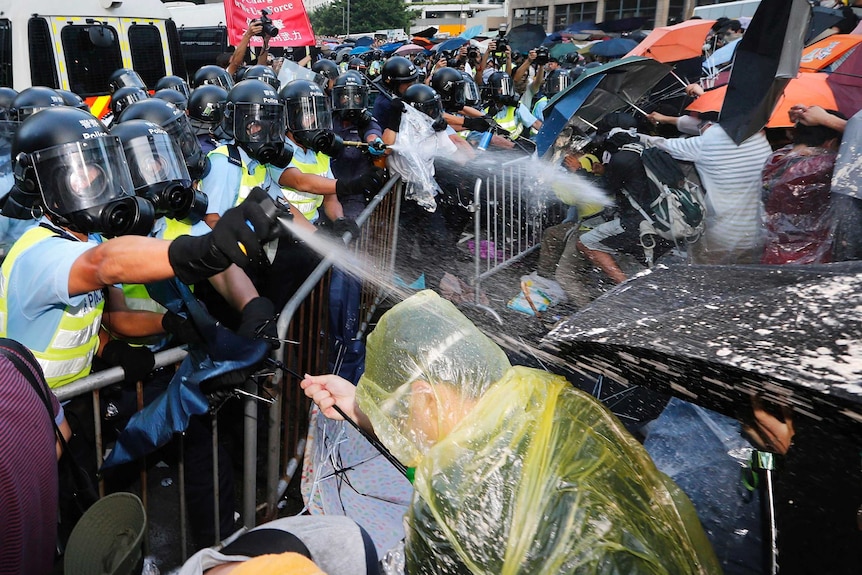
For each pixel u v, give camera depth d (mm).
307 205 3936
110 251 1494
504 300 4168
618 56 10203
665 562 915
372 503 2170
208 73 5434
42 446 1260
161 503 2855
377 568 1090
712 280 1174
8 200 2119
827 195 3447
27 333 1805
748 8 9867
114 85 6156
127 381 2049
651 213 3988
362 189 3629
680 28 7234
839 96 3828
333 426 2303
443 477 939
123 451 2141
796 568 1430
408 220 4934
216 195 2990
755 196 3738
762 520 1277
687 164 4039
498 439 965
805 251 3543
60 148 1749
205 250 1273
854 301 948
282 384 2646
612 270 4117
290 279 3377
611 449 1005
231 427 3084
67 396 1843
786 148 3787
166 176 2385
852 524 1375
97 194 1803
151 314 2262
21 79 7109
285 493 2973
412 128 4852
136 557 1051
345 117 4930
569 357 1220
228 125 3047
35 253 1725
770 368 884
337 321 3566
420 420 1037
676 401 1812
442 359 1043
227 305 2941
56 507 1333
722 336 976
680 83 6379
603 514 917
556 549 888
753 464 1278
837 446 1382
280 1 8367
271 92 3053
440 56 12000
